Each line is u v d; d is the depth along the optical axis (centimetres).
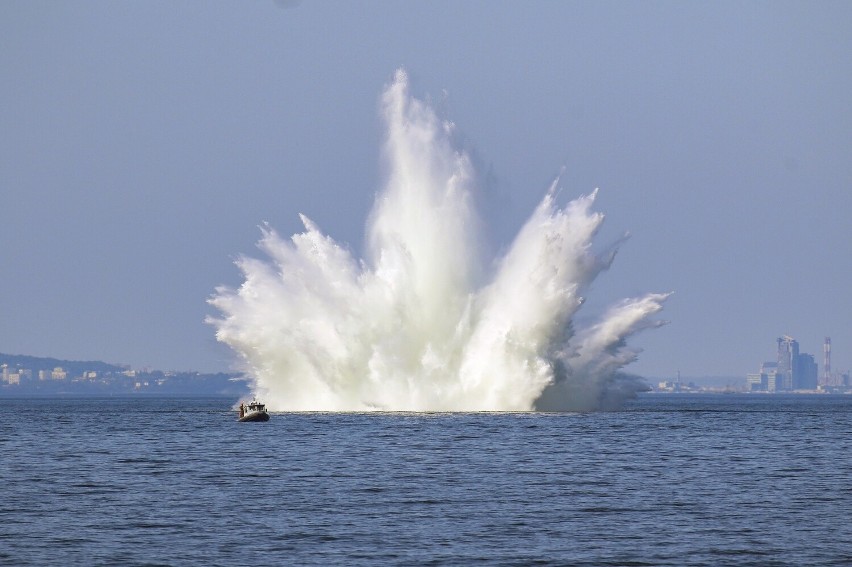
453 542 18888
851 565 17375
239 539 19112
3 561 17525
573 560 17662
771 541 19000
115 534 19538
